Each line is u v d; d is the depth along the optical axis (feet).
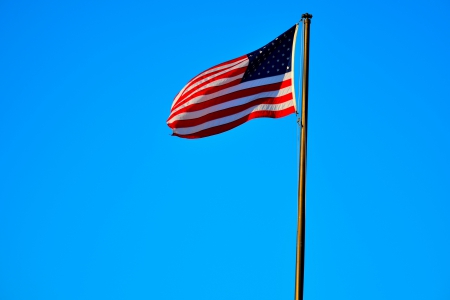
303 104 51.90
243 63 62.90
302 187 48.14
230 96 62.23
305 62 54.29
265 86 61.21
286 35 62.28
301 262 45.50
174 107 65.62
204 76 63.62
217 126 61.87
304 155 49.21
